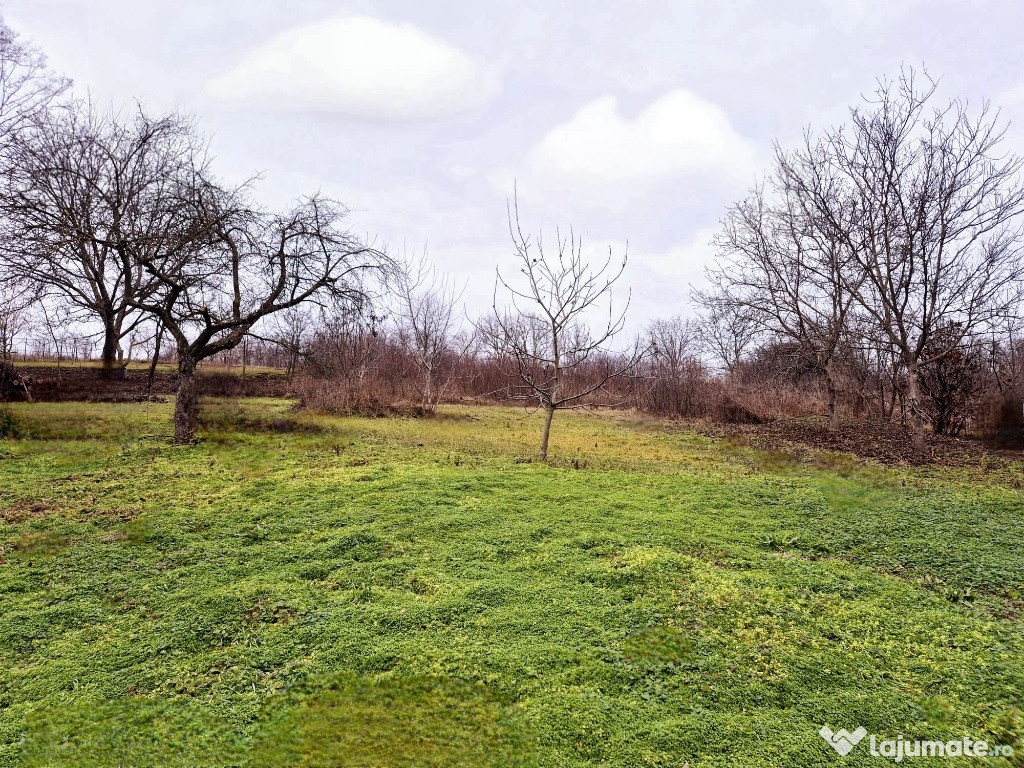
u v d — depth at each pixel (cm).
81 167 1945
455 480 1039
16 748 411
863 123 1460
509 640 540
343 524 828
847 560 734
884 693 471
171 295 1421
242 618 580
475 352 3344
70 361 3372
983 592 651
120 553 728
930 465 1305
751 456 1453
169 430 1602
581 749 411
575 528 812
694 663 509
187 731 431
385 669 500
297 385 2453
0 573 670
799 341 2077
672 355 2838
